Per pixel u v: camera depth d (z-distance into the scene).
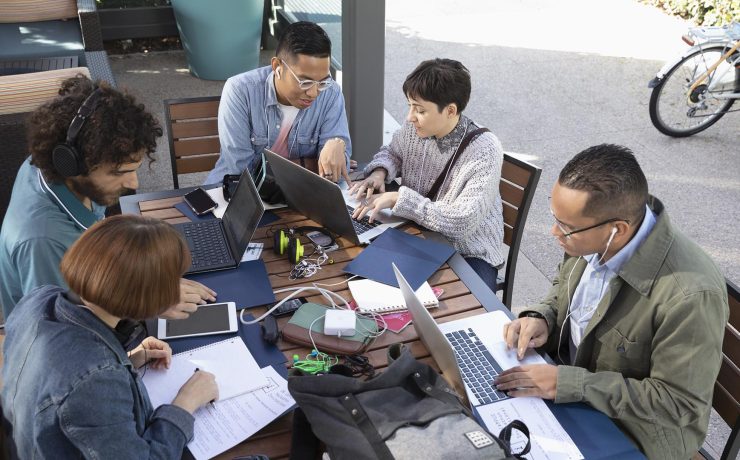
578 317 2.10
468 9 7.36
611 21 7.13
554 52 6.41
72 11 5.29
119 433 1.39
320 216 2.45
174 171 3.29
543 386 1.80
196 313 2.06
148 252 1.36
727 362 2.02
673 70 4.84
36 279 1.83
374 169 2.85
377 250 2.38
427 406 1.58
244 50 5.63
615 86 5.81
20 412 1.41
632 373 1.91
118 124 1.69
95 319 1.42
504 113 5.32
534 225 4.09
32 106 3.40
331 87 3.00
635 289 1.83
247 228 2.25
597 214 1.75
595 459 1.64
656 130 5.16
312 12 5.06
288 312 2.10
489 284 2.65
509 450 1.49
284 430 1.72
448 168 2.66
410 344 2.00
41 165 1.76
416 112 2.54
